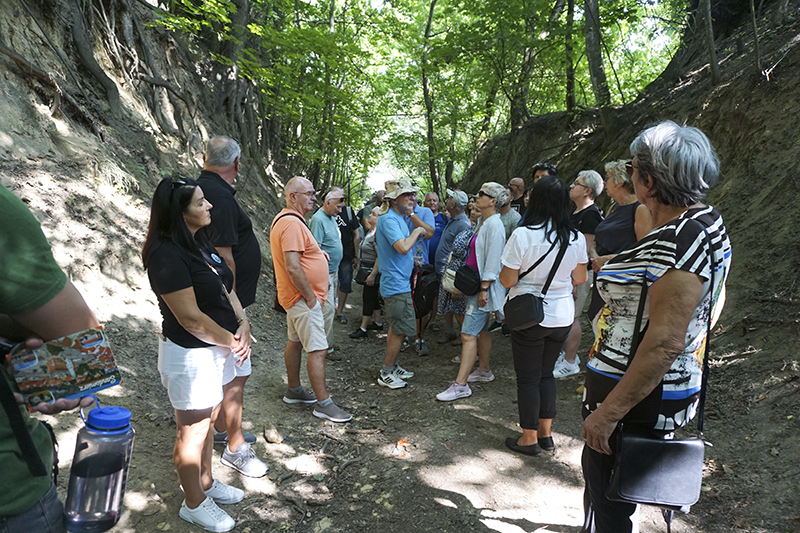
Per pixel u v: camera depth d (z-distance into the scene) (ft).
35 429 4.12
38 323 3.89
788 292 12.75
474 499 9.71
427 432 12.45
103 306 13.51
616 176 12.21
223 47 31.27
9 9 17.44
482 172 46.37
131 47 23.02
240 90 31.37
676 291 5.23
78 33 19.80
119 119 20.38
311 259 12.71
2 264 3.66
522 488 10.09
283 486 10.18
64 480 8.64
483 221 14.15
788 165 16.19
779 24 22.86
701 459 5.60
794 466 8.86
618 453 5.64
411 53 48.06
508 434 12.29
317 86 34.96
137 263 15.42
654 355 5.24
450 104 48.83
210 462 9.28
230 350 8.57
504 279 10.76
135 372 12.27
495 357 18.25
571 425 12.57
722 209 17.57
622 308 5.97
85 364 4.11
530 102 49.37
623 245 12.22
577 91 45.78
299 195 12.71
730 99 20.75
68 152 16.08
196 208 7.86
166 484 9.41
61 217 13.99
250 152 32.22
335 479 10.53
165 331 7.96
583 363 16.40
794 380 10.73
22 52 17.21
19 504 3.76
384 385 15.60
